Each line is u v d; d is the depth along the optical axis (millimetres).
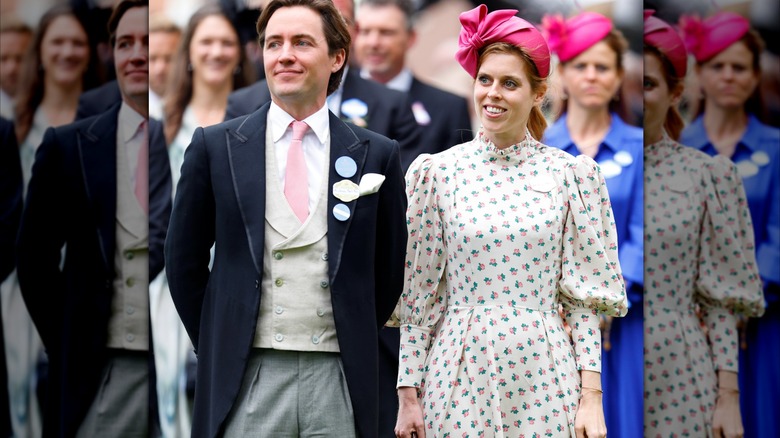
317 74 6707
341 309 6566
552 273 6977
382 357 9430
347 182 6719
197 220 6688
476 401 6797
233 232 6582
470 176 7113
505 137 7078
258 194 6617
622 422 10242
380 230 6930
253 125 6828
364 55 10281
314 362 6566
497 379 6777
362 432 6582
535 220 6926
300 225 6609
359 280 6684
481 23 6969
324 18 6766
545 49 6949
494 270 6895
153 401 10352
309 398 6508
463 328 6898
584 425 6754
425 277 7160
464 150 7258
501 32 6887
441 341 7008
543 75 6992
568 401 6789
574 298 6918
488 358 6789
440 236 7145
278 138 6789
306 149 6816
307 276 6574
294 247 6570
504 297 6879
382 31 10242
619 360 10273
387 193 6887
